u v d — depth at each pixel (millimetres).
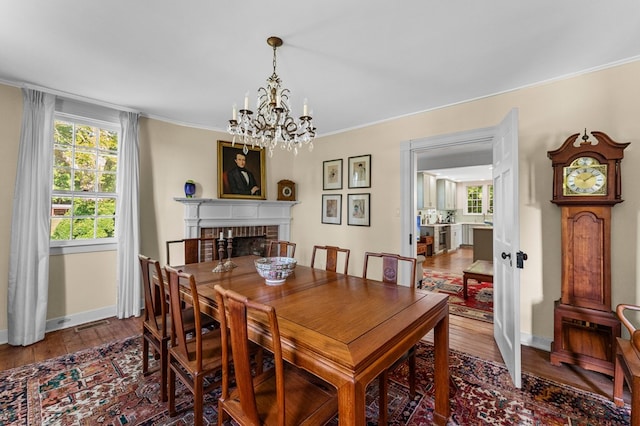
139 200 3395
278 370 1033
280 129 2219
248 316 1418
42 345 2572
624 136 2199
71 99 2945
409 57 2184
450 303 3805
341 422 1029
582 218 2188
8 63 2283
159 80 2582
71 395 1885
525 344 2602
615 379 1794
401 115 3482
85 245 3076
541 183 2533
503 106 2750
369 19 1746
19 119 2670
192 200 3627
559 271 2457
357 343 1137
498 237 2529
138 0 1585
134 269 3260
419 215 7379
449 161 5539
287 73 2449
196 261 2992
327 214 4305
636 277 2152
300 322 1341
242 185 4309
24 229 2609
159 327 1979
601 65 2266
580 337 2215
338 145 4164
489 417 1692
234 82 2621
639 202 2146
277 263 2229
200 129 3943
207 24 1799
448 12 1678
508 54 2127
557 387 1968
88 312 3098
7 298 2609
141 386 1986
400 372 2201
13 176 2646
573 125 2395
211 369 1536
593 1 1571
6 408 1758
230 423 1615
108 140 3309
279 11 1677
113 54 2150
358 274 3902
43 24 1792
